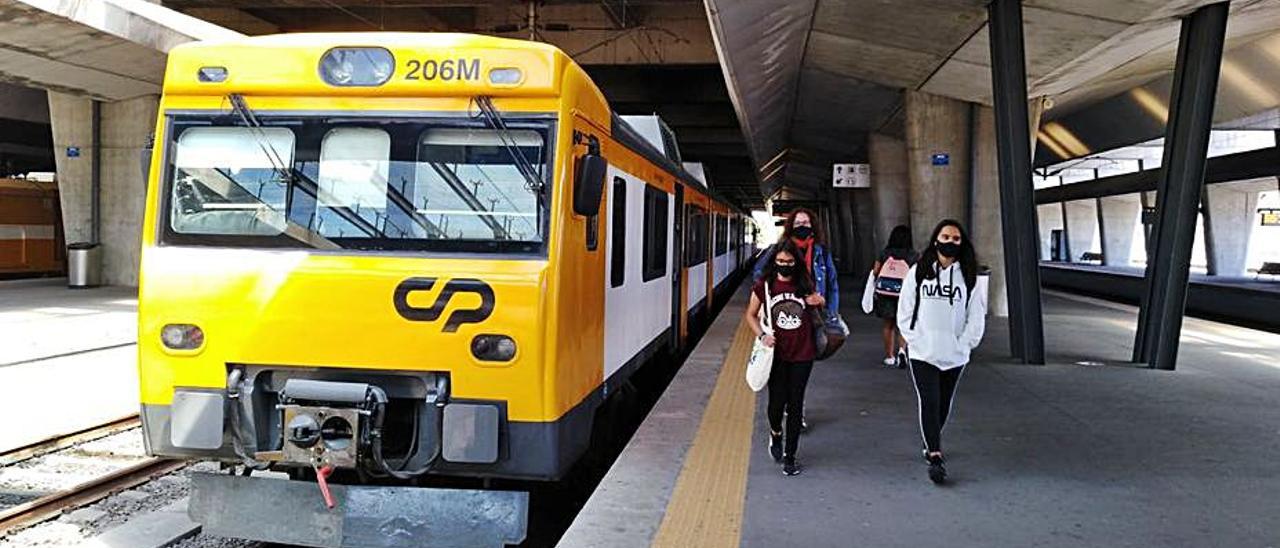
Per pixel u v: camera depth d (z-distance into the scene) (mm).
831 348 6746
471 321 5211
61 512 6328
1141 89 21531
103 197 24328
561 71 5453
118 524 6195
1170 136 11633
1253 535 5230
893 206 28594
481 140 5441
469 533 5266
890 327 11648
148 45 18922
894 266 11438
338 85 5480
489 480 5625
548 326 5238
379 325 5246
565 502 7352
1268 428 8062
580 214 5539
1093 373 11180
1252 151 18203
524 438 5211
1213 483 6312
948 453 7109
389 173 5469
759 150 33188
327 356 5277
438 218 5414
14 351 12773
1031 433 7832
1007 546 5023
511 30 28047
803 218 6996
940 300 6172
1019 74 11859
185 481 7191
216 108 5578
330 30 29141
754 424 8023
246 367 5367
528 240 5355
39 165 44469
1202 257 55281
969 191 18984
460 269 5262
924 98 19125
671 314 11266
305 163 5520
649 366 12086
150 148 5695
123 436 8516
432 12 27969
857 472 6523
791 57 19141
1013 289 12172
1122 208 49906
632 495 5871
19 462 7582
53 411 9305
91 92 22625
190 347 5371
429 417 5246
